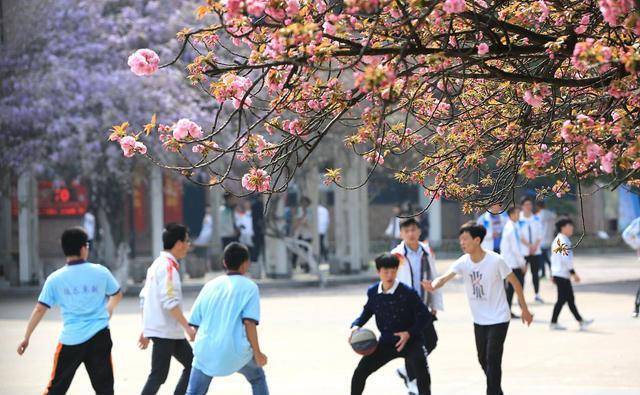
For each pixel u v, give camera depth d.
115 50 49.28
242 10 10.87
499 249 39.44
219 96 12.77
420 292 21.48
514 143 14.29
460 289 47.62
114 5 52.12
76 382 24.56
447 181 14.88
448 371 24.75
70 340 18.17
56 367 18.28
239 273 17.02
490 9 12.23
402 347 18.09
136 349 30.39
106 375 18.38
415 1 10.83
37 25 49.62
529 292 45.22
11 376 25.62
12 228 74.31
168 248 19.05
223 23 11.39
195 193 89.06
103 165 47.31
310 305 42.53
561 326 31.98
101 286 18.41
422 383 18.33
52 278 18.31
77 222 82.25
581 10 12.74
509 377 23.48
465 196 14.92
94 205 50.66
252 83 13.10
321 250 69.06
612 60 10.25
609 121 12.77
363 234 59.56
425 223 62.44
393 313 18.30
